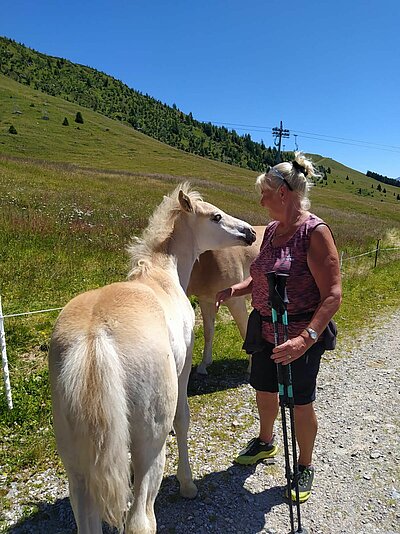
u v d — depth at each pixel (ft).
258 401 12.57
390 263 47.80
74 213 43.88
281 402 10.09
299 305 10.37
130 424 6.92
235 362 20.36
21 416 13.78
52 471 11.89
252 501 11.53
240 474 12.57
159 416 7.31
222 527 10.64
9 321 20.13
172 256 11.61
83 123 317.63
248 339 11.53
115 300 7.55
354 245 56.59
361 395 17.78
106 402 6.30
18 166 88.53
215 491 11.83
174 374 7.73
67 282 26.14
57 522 10.28
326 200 190.70
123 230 39.17
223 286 17.66
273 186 10.31
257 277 11.12
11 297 23.00
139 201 69.05
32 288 24.45
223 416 15.66
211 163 288.51
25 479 11.52
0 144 222.89
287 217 10.48
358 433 14.98
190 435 14.38
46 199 51.06
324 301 9.67
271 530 10.60
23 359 17.75
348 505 11.54
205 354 19.17
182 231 12.14
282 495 11.80
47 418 13.96
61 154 229.25
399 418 16.06
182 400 10.84
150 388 7.03
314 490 12.07
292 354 9.31
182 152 315.78
